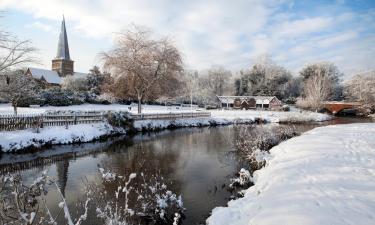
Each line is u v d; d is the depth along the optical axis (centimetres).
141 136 2342
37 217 703
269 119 4069
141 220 755
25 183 1042
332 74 7831
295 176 816
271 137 1761
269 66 8169
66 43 8256
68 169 1268
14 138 1566
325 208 568
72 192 954
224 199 922
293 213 560
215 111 5309
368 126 2497
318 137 1603
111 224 537
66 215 405
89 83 5500
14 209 540
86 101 4759
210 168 1316
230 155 1606
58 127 1920
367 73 5028
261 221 563
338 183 720
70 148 1727
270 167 1022
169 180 1121
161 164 1389
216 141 2125
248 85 8125
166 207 838
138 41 2961
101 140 2055
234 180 1080
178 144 1981
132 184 1048
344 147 1237
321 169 863
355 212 544
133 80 2850
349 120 4506
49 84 6191
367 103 4319
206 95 6994
